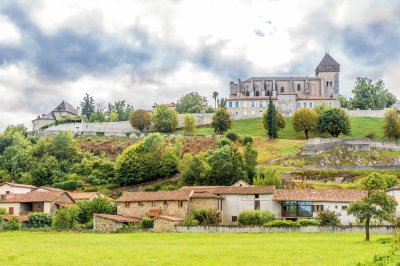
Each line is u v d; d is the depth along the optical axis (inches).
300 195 4345.5
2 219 4205.2
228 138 7790.4
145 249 2613.2
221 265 2033.7
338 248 2534.5
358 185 5265.8
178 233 3644.2
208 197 4205.2
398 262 1664.6
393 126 7824.8
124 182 6176.2
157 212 4207.7
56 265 2106.3
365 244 2716.5
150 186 5949.8
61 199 4918.8
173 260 2185.0
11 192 5595.5
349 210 3051.2
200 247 2679.6
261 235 3410.4
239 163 5605.3
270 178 5280.5
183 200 4148.6
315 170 5920.3
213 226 3661.4
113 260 2214.6
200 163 5674.2
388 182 5147.6
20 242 3095.5
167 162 6200.8
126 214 4320.9
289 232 3555.6
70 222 4168.3
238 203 4367.6
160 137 6604.3
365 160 6633.9
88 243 3004.4
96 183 6294.3
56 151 7234.3
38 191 5191.9
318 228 3535.9
